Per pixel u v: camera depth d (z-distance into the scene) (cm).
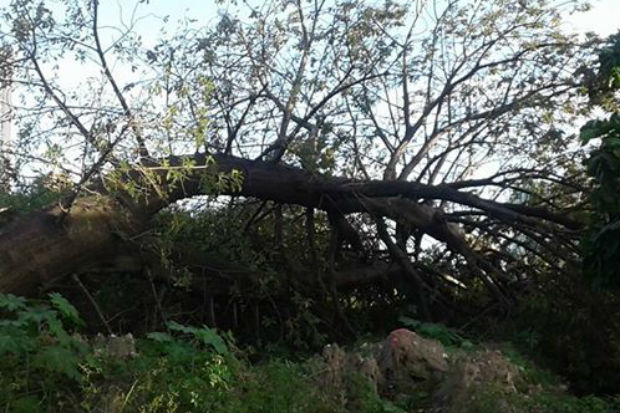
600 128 772
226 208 1004
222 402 594
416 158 1093
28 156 802
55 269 835
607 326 947
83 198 838
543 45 1059
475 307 1072
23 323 621
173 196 895
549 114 1036
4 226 851
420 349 715
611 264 766
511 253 1063
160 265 912
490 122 1071
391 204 1046
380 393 686
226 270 968
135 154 770
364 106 1055
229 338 696
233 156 980
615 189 757
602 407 660
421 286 1067
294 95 998
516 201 1073
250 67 984
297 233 1070
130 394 584
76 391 605
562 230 985
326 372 654
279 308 1013
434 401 663
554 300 960
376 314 1103
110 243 864
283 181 985
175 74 843
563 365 934
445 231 1055
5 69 847
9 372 600
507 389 648
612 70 860
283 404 605
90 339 701
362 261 1109
